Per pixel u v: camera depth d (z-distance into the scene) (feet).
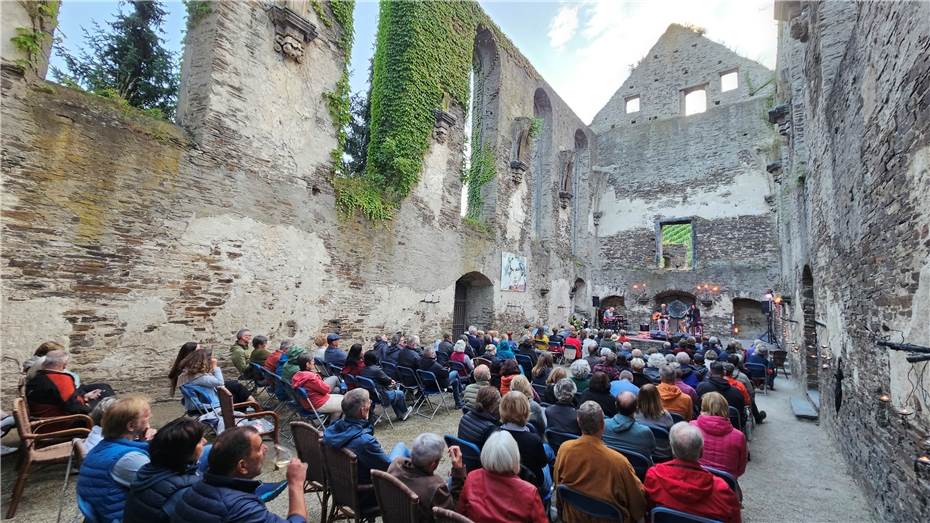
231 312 23.32
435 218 39.47
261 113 25.41
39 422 12.19
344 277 30.32
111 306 18.85
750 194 66.95
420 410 24.26
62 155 17.72
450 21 42.47
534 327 54.90
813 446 21.24
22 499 12.21
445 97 41.32
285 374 18.03
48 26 18.04
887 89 12.75
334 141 30.19
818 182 25.44
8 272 16.24
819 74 24.40
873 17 13.88
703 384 18.94
